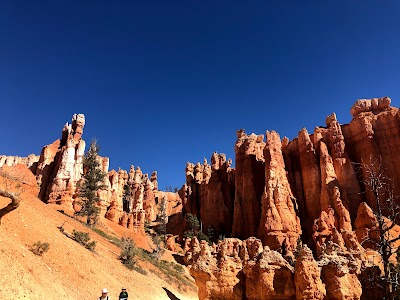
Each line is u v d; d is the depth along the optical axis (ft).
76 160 238.07
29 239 73.46
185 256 214.48
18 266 52.49
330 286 80.23
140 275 119.34
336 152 224.94
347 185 209.97
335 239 124.36
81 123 261.85
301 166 242.37
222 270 95.61
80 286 71.56
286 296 82.02
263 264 86.17
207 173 340.39
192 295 148.05
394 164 206.08
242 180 267.39
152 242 234.99
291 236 200.95
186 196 350.23
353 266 82.74
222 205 295.48
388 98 238.27
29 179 138.31
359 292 80.23
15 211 79.51
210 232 274.77
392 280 57.21
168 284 138.92
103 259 104.99
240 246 153.17
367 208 162.61
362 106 242.37
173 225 317.63
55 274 66.49
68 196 208.74
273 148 241.76
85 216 193.57
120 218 238.27
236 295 92.17
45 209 119.34
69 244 89.97
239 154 280.51
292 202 225.76
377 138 220.02
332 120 242.37
